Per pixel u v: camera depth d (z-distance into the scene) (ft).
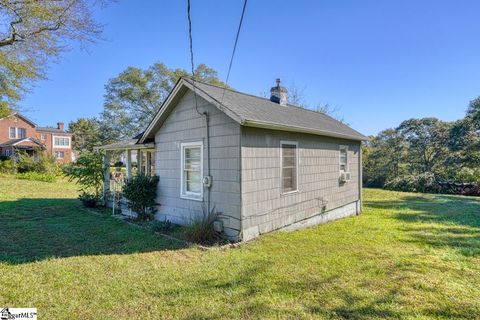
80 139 162.50
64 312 9.92
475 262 15.61
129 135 97.66
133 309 10.20
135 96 94.73
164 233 21.61
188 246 18.37
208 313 9.91
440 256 16.63
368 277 13.26
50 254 16.44
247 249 17.89
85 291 11.59
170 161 25.38
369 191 63.10
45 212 30.66
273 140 22.18
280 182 22.97
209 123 21.48
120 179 37.29
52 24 28.89
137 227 23.58
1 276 13.00
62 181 69.82
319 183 28.30
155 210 26.99
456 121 75.56
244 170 19.51
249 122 18.35
